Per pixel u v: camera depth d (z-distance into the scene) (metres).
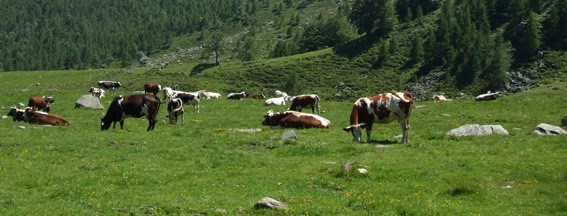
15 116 38.28
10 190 17.42
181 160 22.50
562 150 22.73
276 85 140.50
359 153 22.97
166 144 25.92
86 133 29.77
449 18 144.12
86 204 15.70
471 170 19.42
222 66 165.12
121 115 32.56
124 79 156.38
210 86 143.88
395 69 138.50
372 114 26.05
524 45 121.44
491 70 113.25
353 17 169.88
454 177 18.22
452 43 135.62
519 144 24.39
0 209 15.07
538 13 136.75
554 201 15.55
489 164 20.03
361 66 144.50
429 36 140.25
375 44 156.38
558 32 122.19
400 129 33.06
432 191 16.91
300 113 35.00
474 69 120.06
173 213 14.83
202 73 158.38
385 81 133.25
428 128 34.50
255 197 16.42
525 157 21.25
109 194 16.88
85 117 41.75
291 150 23.73
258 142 25.89
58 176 19.12
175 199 16.08
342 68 145.38
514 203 15.62
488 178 18.12
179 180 18.97
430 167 19.81
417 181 18.16
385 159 21.41
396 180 18.34
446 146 24.36
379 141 26.39
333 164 20.86
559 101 47.81
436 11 169.62
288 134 27.17
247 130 32.81
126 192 17.14
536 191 16.66
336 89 133.75
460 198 16.30
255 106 53.34
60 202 15.91
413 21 166.38
